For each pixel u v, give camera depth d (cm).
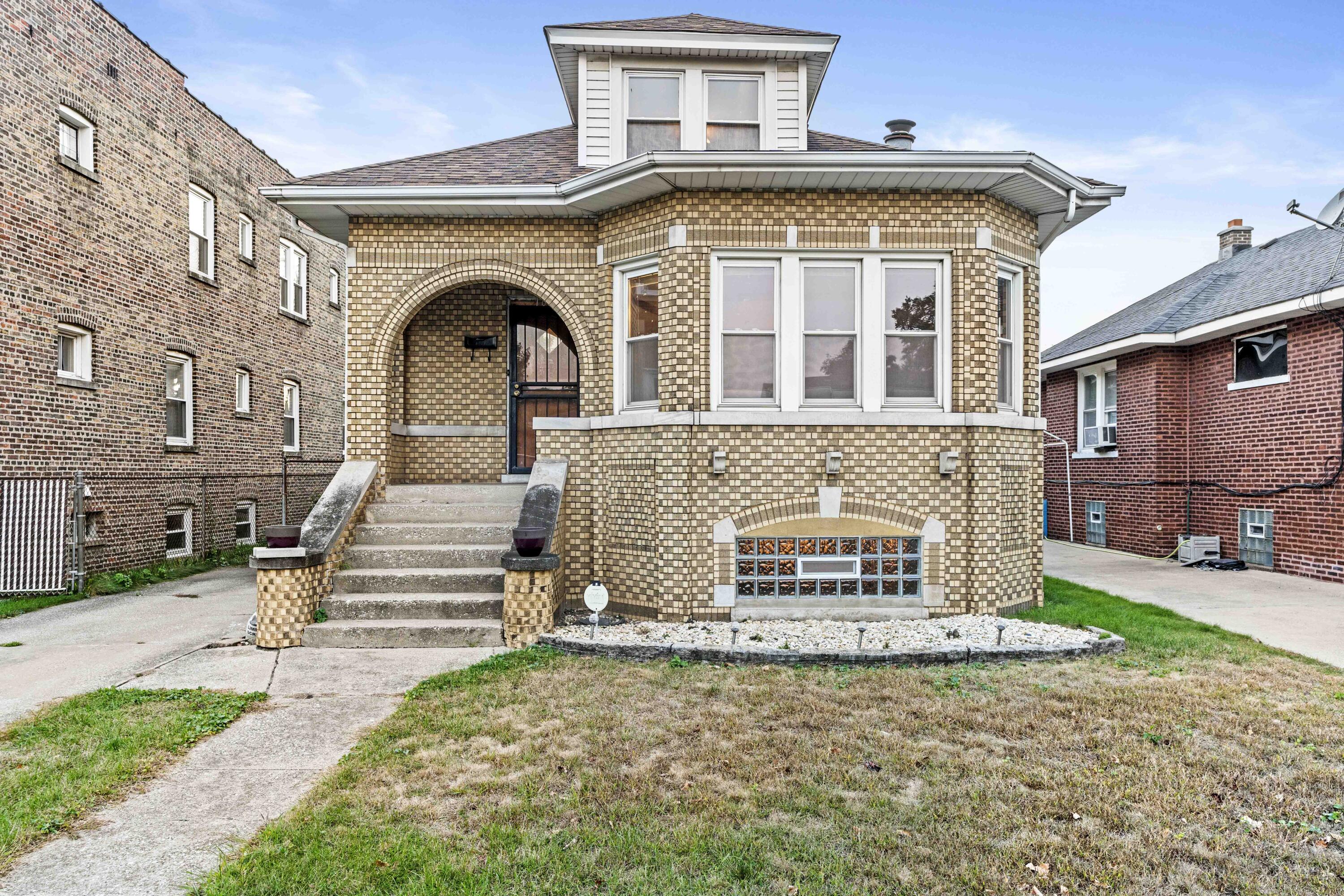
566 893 318
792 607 820
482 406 1050
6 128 973
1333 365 1060
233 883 321
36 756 459
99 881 329
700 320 819
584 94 938
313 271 1830
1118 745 466
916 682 587
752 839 357
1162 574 1155
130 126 1191
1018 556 869
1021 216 888
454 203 880
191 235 1369
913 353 848
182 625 830
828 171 782
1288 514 1138
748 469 820
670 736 482
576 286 916
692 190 821
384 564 818
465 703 547
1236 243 1662
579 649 675
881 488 823
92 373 1116
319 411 1856
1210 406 1302
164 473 1266
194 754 469
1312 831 365
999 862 338
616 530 866
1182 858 344
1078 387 1658
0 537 985
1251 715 513
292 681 614
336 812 385
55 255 1047
